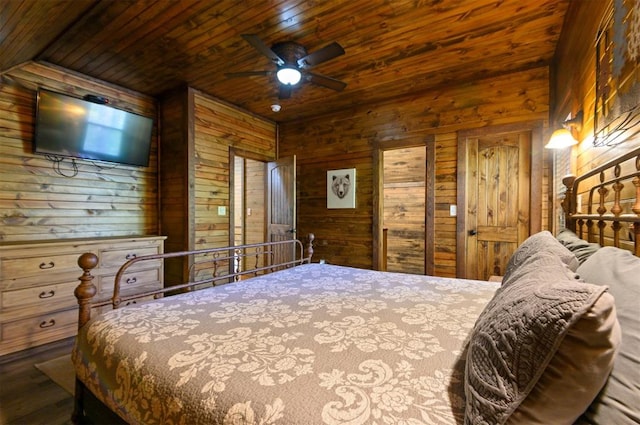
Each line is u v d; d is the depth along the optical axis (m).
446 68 3.36
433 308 1.48
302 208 5.01
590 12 1.98
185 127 3.83
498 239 3.55
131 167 3.84
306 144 4.96
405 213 5.45
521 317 0.66
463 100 3.71
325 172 4.79
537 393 0.58
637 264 0.93
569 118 2.61
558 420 0.59
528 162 3.42
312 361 0.96
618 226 1.40
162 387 0.92
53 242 2.80
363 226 4.46
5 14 1.99
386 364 0.94
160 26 2.60
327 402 0.76
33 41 2.58
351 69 3.37
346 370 0.90
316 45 2.89
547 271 0.90
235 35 2.73
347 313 1.41
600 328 0.54
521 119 3.40
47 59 3.10
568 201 2.32
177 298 1.67
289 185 4.70
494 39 2.81
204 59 3.15
